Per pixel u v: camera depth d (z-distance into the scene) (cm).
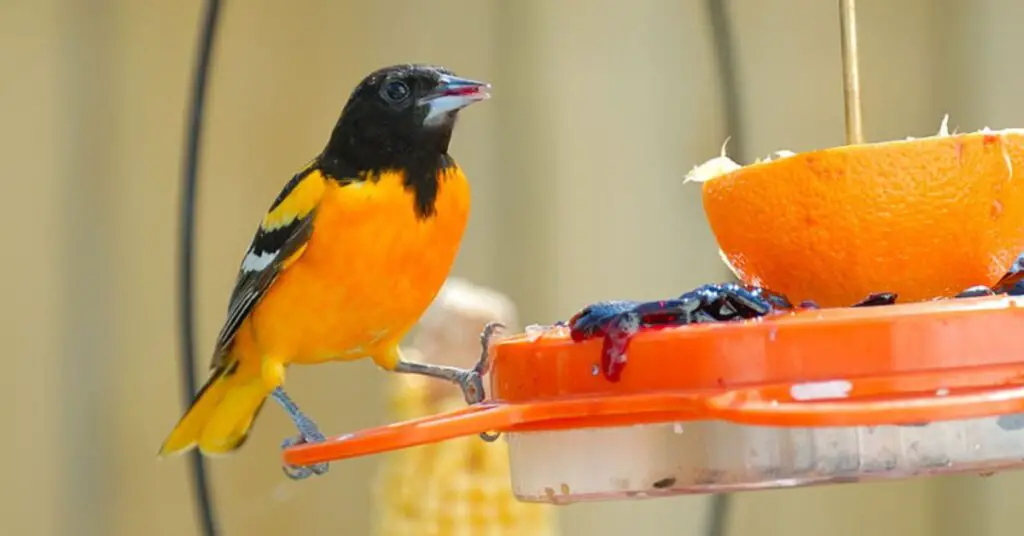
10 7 360
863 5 369
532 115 367
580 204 367
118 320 362
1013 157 324
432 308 350
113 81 362
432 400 349
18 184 360
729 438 322
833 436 322
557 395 322
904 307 321
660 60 368
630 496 324
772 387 320
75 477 360
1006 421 321
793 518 368
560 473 324
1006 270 325
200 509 337
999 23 369
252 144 363
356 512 364
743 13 368
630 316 322
